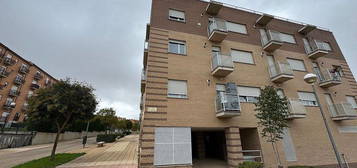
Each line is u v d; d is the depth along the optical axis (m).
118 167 9.52
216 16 14.03
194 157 14.39
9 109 33.19
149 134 9.27
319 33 17.62
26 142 22.42
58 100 11.37
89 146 21.02
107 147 19.67
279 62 13.16
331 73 15.63
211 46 12.80
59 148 19.39
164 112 9.92
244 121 11.19
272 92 9.65
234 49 13.38
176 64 11.30
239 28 14.48
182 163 9.30
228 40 13.49
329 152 12.19
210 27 13.10
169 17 12.68
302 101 13.57
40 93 11.92
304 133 12.17
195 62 11.80
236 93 11.02
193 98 10.79
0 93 31.88
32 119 11.82
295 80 14.05
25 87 36.78
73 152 15.51
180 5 13.30
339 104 13.59
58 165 10.05
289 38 15.96
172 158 9.22
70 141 28.28
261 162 10.13
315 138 12.31
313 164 11.48
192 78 11.28
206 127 10.54
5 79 32.72
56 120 12.12
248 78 12.66
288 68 12.99
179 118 10.05
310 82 8.22
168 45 11.76
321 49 15.13
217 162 11.96
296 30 16.58
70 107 11.81
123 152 15.59
